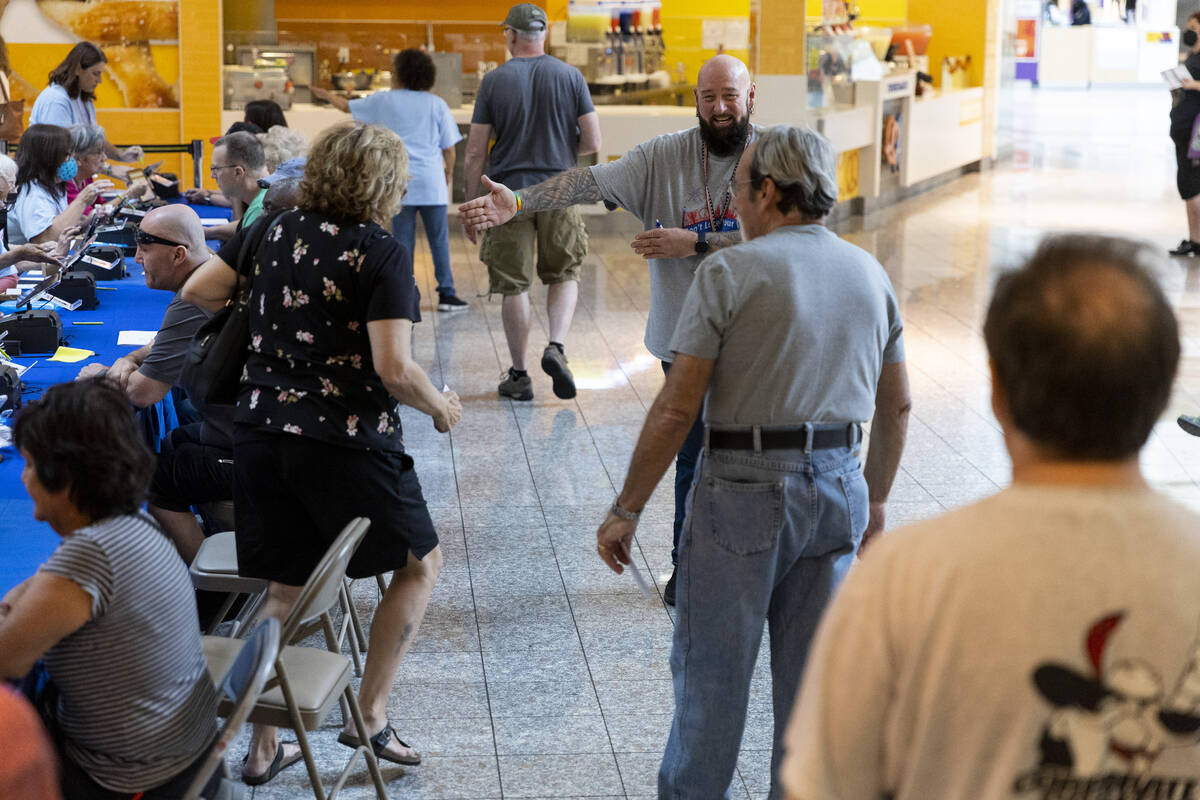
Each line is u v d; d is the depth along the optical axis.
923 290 9.28
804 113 10.97
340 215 3.01
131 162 8.33
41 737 1.34
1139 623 1.25
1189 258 10.21
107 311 4.95
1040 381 1.29
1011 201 13.58
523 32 6.85
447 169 8.30
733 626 2.63
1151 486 1.34
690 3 12.60
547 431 6.06
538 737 3.47
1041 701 1.26
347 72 11.41
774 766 2.82
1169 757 1.27
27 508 2.96
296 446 3.01
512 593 4.35
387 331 2.96
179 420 4.83
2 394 3.57
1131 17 29.53
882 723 1.33
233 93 11.08
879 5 15.80
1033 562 1.28
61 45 10.81
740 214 2.75
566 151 6.96
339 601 4.21
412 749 3.35
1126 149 18.41
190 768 2.32
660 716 3.59
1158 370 1.29
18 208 5.87
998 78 16.41
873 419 2.90
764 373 2.55
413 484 3.23
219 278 3.21
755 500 2.58
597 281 9.45
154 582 2.21
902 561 1.33
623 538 2.73
